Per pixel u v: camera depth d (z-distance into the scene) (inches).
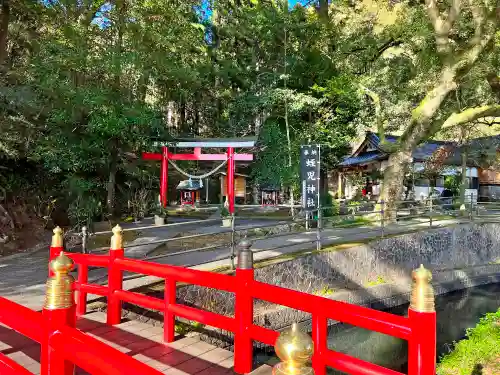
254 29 754.2
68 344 60.5
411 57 676.1
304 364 46.2
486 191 1067.3
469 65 481.1
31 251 373.7
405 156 585.9
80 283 184.7
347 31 685.3
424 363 73.9
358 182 927.7
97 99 410.0
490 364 207.2
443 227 514.3
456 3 456.1
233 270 268.1
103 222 504.1
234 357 127.0
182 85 642.2
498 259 563.2
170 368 129.8
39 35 538.6
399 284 400.2
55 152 430.0
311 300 96.7
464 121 560.4
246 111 711.1
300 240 418.9
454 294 447.2
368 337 315.9
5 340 150.8
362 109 688.4
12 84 465.4
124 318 180.1
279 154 653.3
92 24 524.1
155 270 149.5
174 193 1105.4
